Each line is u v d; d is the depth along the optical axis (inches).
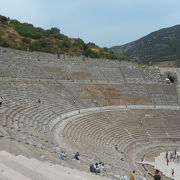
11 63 2078.0
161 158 1678.2
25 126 1146.0
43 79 2220.7
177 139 1993.1
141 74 3021.7
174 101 2615.7
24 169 437.1
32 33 4008.4
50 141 1094.4
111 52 4803.2
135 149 1753.2
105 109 2169.0
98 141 1589.6
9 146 654.5
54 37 4434.1
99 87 2546.8
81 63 2847.0
